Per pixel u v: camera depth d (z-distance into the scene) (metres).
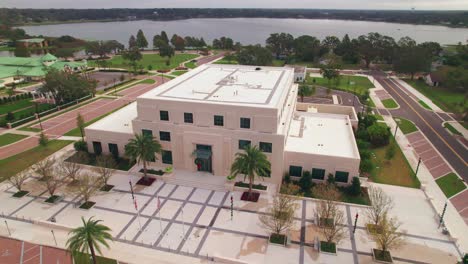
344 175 55.56
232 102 56.66
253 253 41.31
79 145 67.81
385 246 39.25
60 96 102.56
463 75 116.56
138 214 48.38
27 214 49.12
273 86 68.12
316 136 65.62
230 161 57.47
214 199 52.66
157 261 40.09
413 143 74.81
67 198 53.22
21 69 140.62
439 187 56.22
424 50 141.12
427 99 111.81
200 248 42.22
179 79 74.19
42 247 42.66
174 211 49.69
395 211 49.31
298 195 50.50
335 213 44.00
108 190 55.06
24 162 65.31
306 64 181.88
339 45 190.88
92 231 34.28
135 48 193.50
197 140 57.44
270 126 53.75
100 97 113.69
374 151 70.19
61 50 190.38
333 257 40.56
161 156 61.28
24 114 92.19
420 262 39.66
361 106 103.94
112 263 39.69
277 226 43.34
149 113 59.19
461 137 78.38
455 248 41.91
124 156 65.38
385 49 168.50
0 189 55.62
